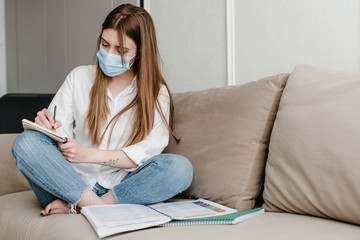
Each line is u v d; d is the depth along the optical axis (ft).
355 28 4.66
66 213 3.65
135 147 4.21
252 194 3.95
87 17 9.55
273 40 5.55
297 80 3.96
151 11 7.69
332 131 3.21
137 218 3.02
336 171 3.06
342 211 2.97
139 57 4.66
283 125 3.69
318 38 5.04
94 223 2.84
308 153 3.31
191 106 4.95
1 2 12.04
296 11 5.26
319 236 2.61
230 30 6.10
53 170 3.44
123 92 4.70
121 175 4.42
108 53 4.34
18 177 5.30
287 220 3.14
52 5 10.81
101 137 4.48
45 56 11.24
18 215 3.81
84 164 4.40
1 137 5.57
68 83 4.76
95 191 4.38
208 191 4.12
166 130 4.69
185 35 6.98
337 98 3.41
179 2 7.07
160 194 3.90
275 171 3.63
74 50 10.14
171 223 3.09
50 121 3.86
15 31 11.94
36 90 11.55
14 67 12.02
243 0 5.92
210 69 6.54
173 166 3.84
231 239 2.58
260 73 5.74
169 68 7.32
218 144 4.29
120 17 4.39
